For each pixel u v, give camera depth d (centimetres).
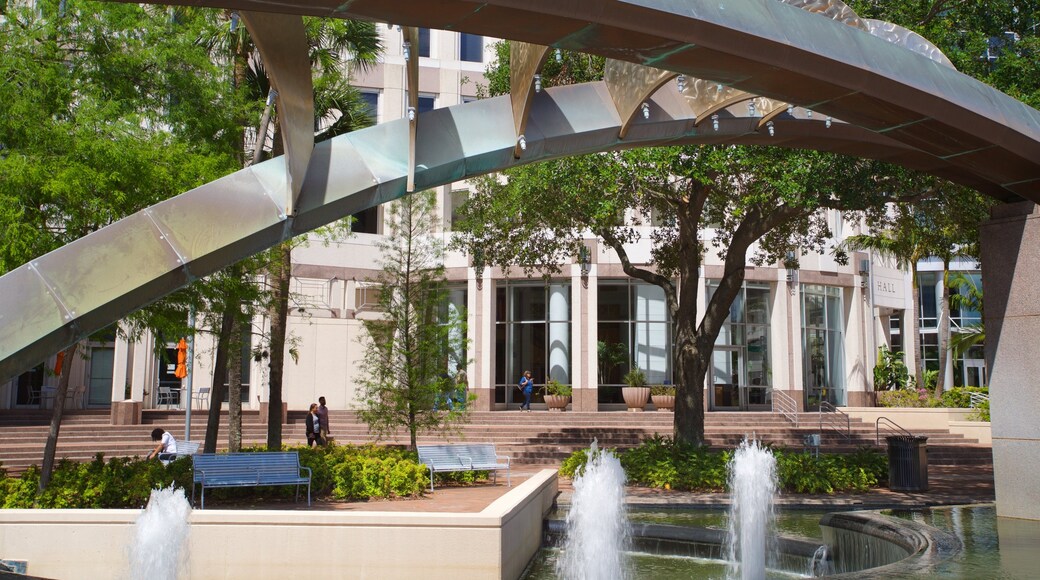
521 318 3338
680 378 1958
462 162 955
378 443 2659
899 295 3891
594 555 1073
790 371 3294
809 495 1616
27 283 789
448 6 636
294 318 3075
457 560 868
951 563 727
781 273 3328
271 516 884
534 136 977
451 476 1730
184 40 1316
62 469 1310
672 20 687
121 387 2645
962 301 3850
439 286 2042
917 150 1007
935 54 1095
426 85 3406
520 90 923
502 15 656
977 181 1107
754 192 1545
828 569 995
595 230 1772
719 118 1041
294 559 880
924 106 862
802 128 1062
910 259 3544
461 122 965
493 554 868
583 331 3194
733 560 1075
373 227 3353
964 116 890
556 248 2047
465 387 2130
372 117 1861
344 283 3189
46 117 1132
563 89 1013
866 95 837
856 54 802
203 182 1221
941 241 2122
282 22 760
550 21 668
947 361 4212
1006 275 1052
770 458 1316
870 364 3597
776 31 743
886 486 1752
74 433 2450
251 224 862
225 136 1416
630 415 2884
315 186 891
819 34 783
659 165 1420
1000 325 1052
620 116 1013
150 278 820
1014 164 987
